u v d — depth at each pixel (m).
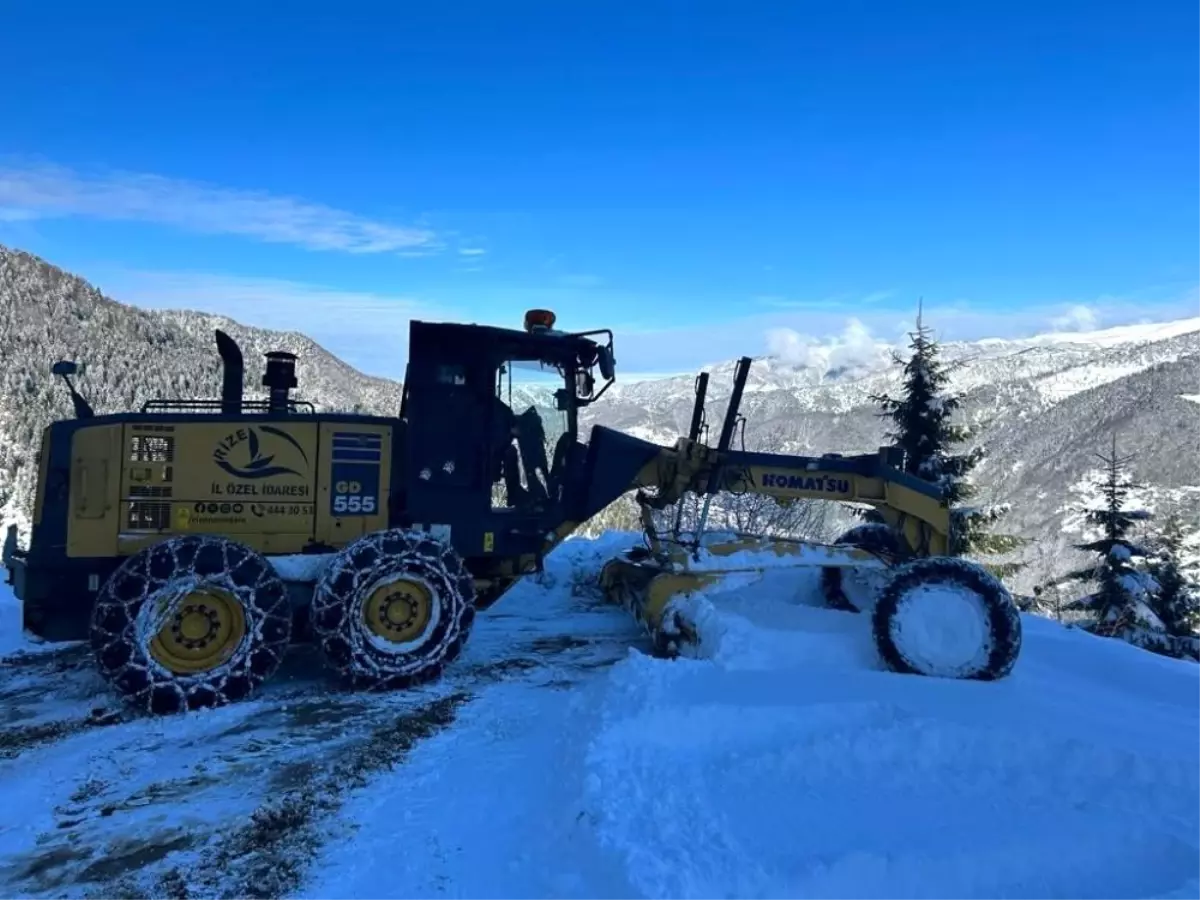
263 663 5.36
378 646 5.52
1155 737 4.64
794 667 5.45
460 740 4.57
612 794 3.51
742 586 6.69
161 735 4.77
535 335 6.45
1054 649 6.86
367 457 6.08
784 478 6.79
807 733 4.29
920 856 3.06
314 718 5.01
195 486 5.77
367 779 4.08
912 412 17.05
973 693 5.14
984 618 5.62
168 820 3.73
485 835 3.47
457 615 5.72
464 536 6.31
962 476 16.78
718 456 6.73
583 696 4.93
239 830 3.61
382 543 5.60
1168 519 18.53
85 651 6.81
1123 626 16.02
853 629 6.11
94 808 3.86
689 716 4.32
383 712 5.11
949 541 6.87
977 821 3.42
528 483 6.64
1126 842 3.27
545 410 6.71
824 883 2.92
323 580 5.51
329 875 3.21
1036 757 4.09
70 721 5.06
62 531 5.59
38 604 5.55
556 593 8.91
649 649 6.75
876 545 7.62
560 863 3.16
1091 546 17.14
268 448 5.90
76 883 3.22
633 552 7.75
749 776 3.82
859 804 3.58
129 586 5.11
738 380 6.74
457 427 6.31
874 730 4.17
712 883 2.88
